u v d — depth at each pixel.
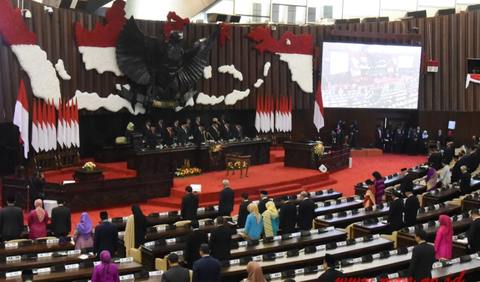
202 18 27.11
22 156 17.56
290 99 24.94
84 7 20.12
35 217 10.76
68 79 18.39
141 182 16.20
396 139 27.41
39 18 17.14
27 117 15.84
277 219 11.09
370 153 26.48
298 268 8.98
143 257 9.57
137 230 10.19
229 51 23.20
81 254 9.16
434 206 13.69
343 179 20.73
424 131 26.84
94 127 21.23
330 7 29.36
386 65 25.86
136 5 24.41
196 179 18.34
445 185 17.47
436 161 20.81
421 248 8.13
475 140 26.34
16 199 14.57
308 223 11.94
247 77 23.84
